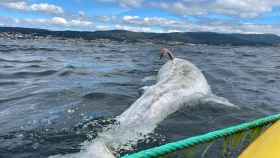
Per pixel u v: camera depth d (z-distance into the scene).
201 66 21.09
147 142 5.78
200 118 7.65
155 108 7.15
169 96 8.00
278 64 27.11
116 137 5.70
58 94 10.23
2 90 10.91
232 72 18.14
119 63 21.70
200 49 54.44
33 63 20.02
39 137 6.33
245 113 8.46
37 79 13.48
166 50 15.94
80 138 6.21
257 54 44.59
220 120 7.68
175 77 9.97
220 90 12.10
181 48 55.97
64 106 8.73
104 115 7.83
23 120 7.45
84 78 14.01
